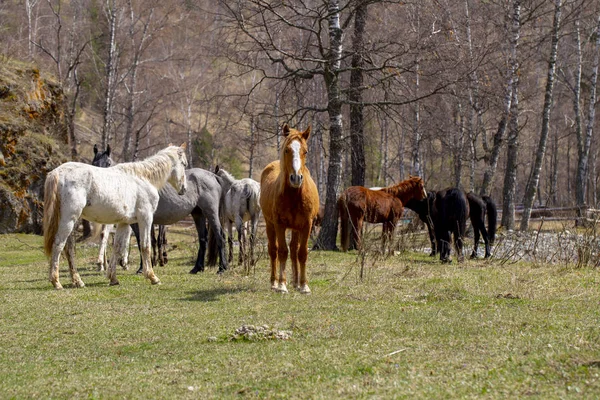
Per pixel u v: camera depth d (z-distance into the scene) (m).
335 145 17.47
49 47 38.69
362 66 19.02
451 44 17.17
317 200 9.20
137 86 39.84
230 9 15.66
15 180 23.42
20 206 23.28
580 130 30.28
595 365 4.61
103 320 7.44
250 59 18.06
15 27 37.72
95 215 10.00
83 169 9.84
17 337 6.68
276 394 4.45
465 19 21.86
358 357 5.34
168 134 41.22
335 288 9.39
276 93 27.59
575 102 30.83
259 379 4.85
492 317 6.89
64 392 4.79
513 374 4.55
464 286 9.23
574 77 35.09
